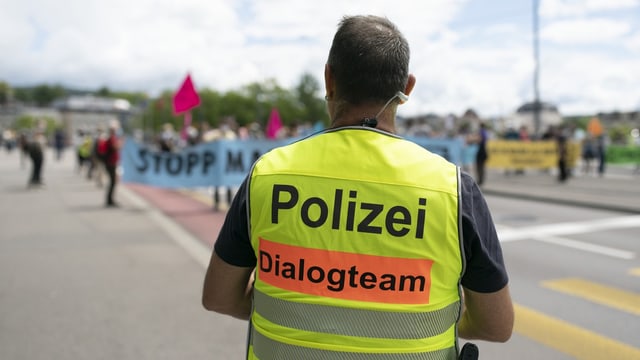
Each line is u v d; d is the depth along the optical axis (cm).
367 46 148
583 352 401
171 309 494
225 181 1194
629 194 1381
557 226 960
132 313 482
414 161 144
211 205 1260
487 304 147
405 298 138
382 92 150
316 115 11062
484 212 144
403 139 150
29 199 1342
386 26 153
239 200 151
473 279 145
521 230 921
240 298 165
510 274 627
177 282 583
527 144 2059
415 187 140
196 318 471
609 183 1711
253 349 151
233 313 169
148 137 6116
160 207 1213
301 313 140
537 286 576
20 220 1008
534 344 416
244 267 157
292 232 141
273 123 1847
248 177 150
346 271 139
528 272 635
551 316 480
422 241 138
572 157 2092
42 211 1130
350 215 139
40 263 667
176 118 9812
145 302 513
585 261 691
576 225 970
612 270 645
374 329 137
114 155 1203
